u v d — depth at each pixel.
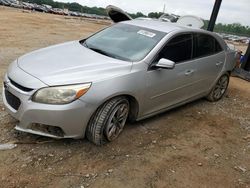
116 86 3.87
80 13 70.31
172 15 12.64
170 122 5.29
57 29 19.09
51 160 3.67
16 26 17.30
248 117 6.27
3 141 3.89
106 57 4.34
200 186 3.67
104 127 3.91
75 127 3.68
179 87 5.10
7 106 3.83
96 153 3.94
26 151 3.76
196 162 4.17
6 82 3.88
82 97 3.60
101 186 3.37
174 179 3.71
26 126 3.64
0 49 9.52
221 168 4.14
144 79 4.28
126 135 4.52
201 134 5.07
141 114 4.56
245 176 4.05
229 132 5.36
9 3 57.22
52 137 3.72
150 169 3.82
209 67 5.81
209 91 6.36
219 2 10.11
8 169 3.41
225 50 6.35
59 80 3.60
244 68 10.66
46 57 4.20
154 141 4.52
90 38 5.22
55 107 3.50
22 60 4.20
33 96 3.53
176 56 4.89
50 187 3.23
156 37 4.75
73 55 4.30
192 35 5.30
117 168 3.72
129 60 4.34
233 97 7.55
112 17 6.82
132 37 4.85
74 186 3.30
